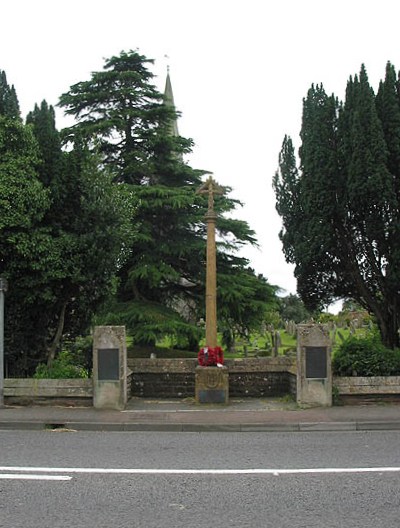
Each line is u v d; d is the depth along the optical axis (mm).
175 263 23766
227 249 23078
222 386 13664
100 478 7340
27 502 6336
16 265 14031
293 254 19109
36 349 15203
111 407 12828
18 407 12945
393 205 15531
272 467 7945
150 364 15070
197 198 22312
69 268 14414
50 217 15078
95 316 16984
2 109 16188
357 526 5555
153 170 23500
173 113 24344
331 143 17266
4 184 13656
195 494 6656
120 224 15789
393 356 13906
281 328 51969
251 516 5871
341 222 16938
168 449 9234
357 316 48812
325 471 7691
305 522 5680
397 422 11242
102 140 23422
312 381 13047
